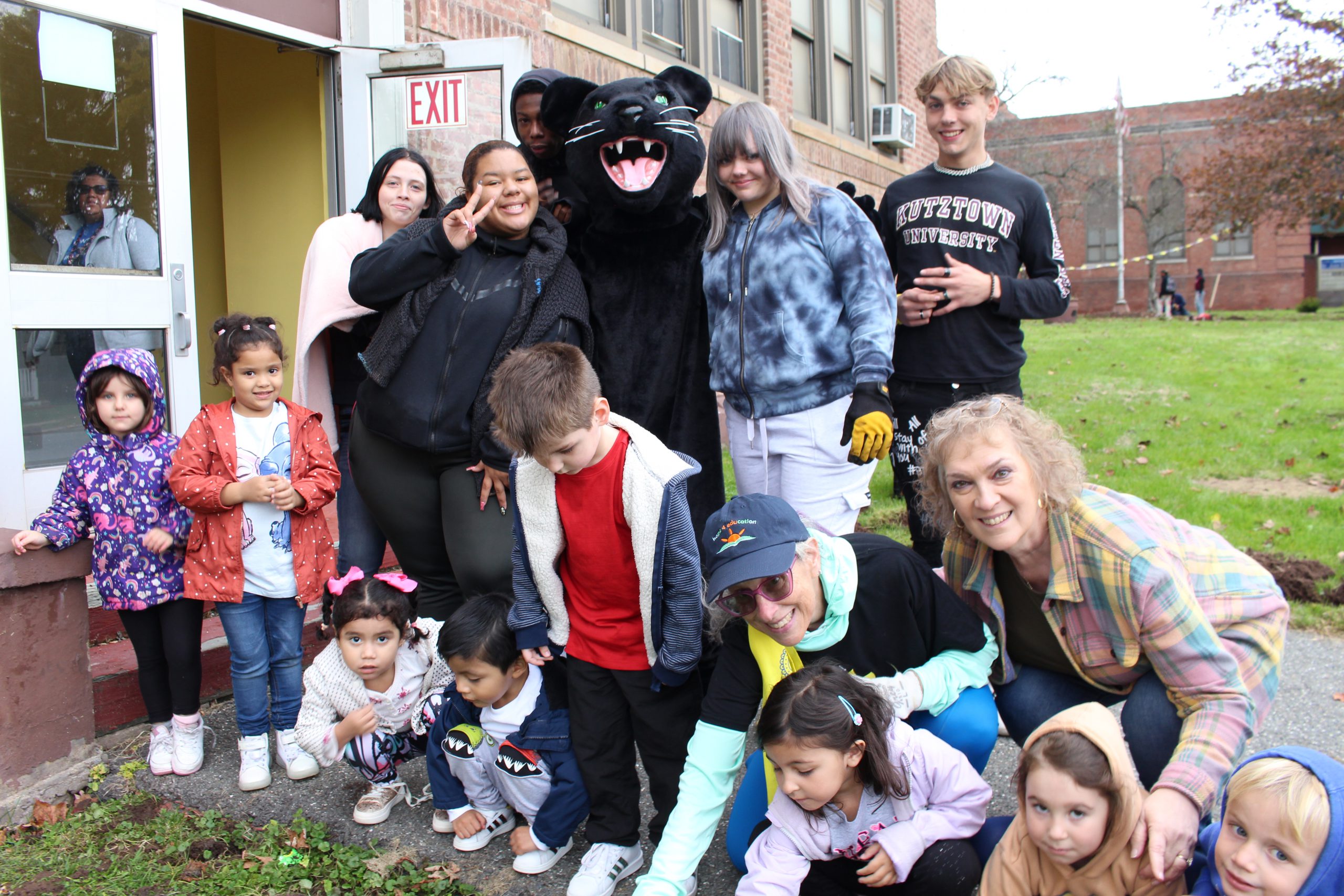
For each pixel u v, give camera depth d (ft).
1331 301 101.71
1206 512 19.16
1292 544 16.90
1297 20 52.42
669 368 10.36
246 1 14.89
